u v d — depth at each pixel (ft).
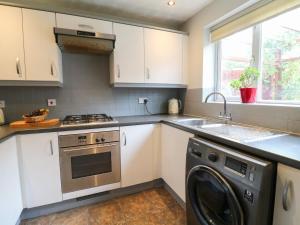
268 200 3.21
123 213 6.11
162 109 9.68
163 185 7.86
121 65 7.48
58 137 5.93
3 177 4.54
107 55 8.30
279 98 5.60
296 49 5.10
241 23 6.31
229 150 3.92
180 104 9.63
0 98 6.89
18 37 6.04
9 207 4.78
